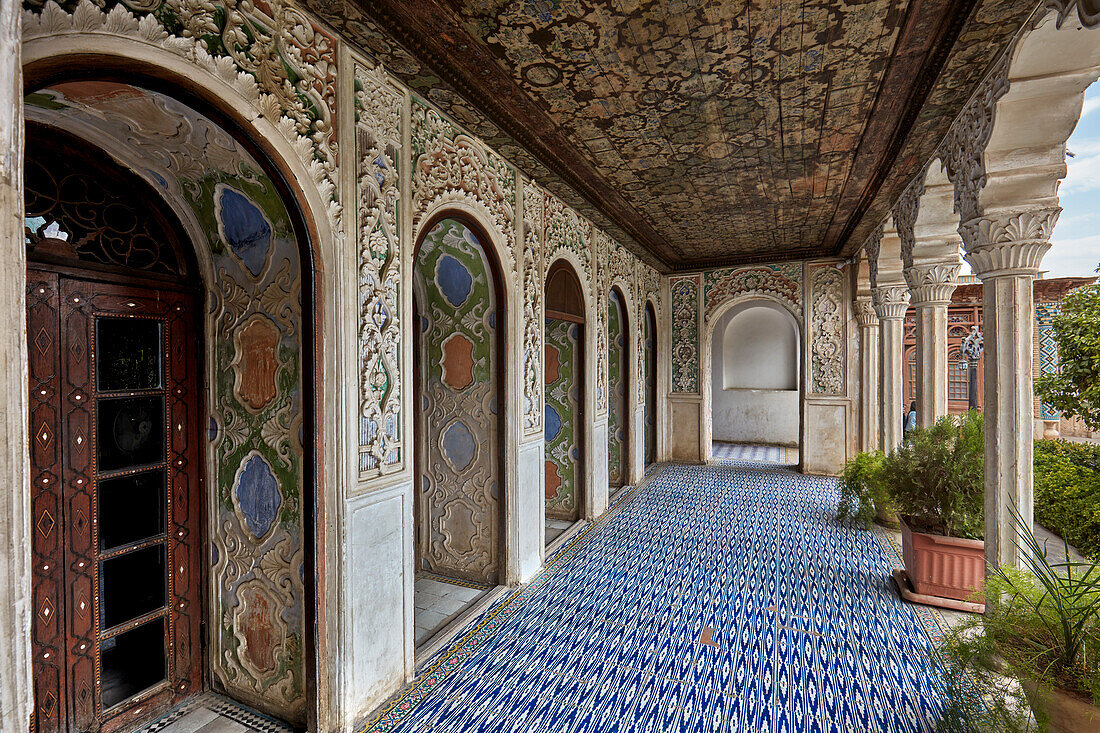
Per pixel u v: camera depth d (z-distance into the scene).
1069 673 1.90
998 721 2.05
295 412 2.37
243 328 2.53
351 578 2.40
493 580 3.98
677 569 4.27
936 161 3.82
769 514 5.75
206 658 2.69
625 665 2.93
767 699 2.61
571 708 2.56
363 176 2.48
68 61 1.43
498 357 3.87
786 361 11.06
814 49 2.58
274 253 2.40
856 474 5.32
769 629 3.29
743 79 2.86
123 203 2.33
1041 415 9.98
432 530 4.24
